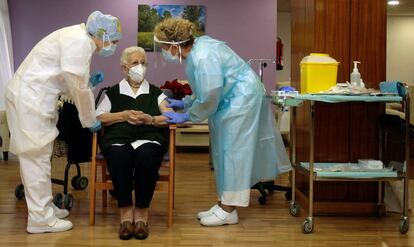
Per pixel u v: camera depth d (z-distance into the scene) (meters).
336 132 2.85
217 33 6.50
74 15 6.45
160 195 3.38
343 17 2.82
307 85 2.64
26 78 2.33
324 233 2.46
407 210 2.47
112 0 6.43
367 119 2.85
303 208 3.00
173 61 2.63
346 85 2.59
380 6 2.83
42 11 6.44
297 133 3.20
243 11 6.48
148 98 2.68
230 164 2.51
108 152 2.43
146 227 2.38
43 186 2.38
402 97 2.44
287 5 8.11
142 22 6.44
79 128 2.92
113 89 2.69
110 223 2.60
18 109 2.30
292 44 3.39
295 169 2.83
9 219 2.66
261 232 2.47
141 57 2.63
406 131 2.45
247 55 6.53
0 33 5.89
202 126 5.82
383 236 2.42
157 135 2.53
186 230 2.49
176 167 4.75
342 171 2.49
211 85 2.39
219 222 2.58
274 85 6.54
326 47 2.82
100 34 2.44
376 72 2.84
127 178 2.38
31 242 2.24
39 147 2.32
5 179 3.92
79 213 2.81
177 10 6.46
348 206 2.86
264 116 2.72
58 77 2.36
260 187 3.16
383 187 2.86
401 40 9.60
